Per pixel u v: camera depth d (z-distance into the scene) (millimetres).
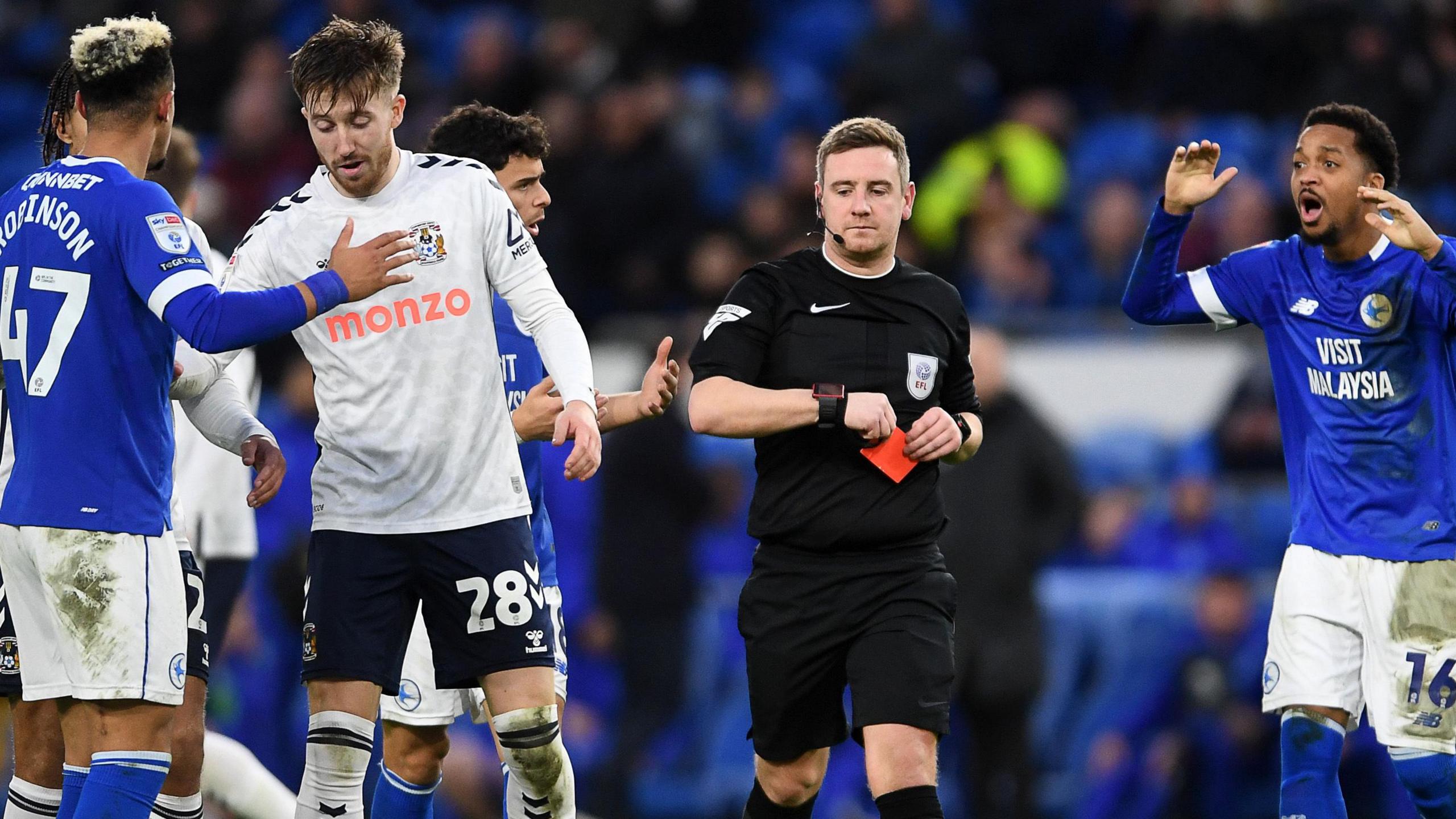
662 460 32531
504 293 18047
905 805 17016
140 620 16797
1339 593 19094
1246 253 20062
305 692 31859
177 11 50219
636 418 19078
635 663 32656
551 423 19188
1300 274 19516
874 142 18078
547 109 45938
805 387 18156
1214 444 34500
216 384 18781
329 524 17922
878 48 47156
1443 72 46281
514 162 20219
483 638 17922
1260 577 33344
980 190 43344
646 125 44438
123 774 16875
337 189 17828
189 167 21750
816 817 32906
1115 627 33344
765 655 18359
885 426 17500
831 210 18094
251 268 17922
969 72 49000
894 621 17906
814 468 18156
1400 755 18938
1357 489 19078
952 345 18781
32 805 18531
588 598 34344
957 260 42719
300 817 17891
